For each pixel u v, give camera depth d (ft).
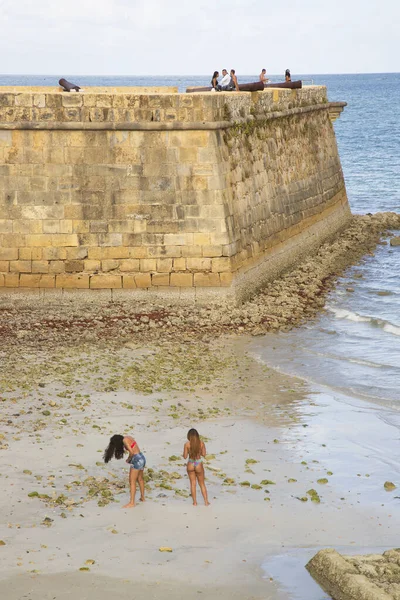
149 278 98.02
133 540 46.34
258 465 59.06
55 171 95.86
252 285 107.55
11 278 97.50
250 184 110.22
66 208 96.48
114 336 89.97
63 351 83.97
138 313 96.78
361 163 321.52
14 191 96.17
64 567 42.78
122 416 66.74
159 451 60.29
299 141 141.08
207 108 95.09
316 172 151.02
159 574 42.63
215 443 62.69
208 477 56.39
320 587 42.19
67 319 94.99
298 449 62.44
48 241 96.94
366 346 91.30
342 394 75.82
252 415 69.31
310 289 115.34
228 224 98.07
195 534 47.62
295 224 132.77
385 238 162.71
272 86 138.10
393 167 305.73
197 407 70.28
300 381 78.95
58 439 60.85
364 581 41.27
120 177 96.22
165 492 53.52
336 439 64.75
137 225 97.14
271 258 118.01
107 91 133.39
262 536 47.80
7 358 80.64
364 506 52.90
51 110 94.38
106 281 97.86
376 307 108.17
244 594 41.19
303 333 95.35
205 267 97.81
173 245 97.50
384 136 436.76
